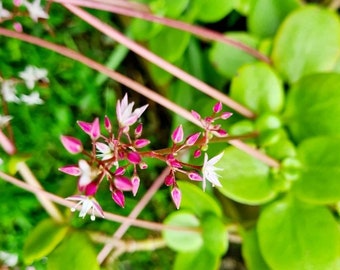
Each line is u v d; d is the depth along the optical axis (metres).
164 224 0.28
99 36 0.32
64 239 0.27
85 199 0.20
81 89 0.31
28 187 0.26
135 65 0.32
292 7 0.29
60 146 0.31
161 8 0.29
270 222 0.27
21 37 0.26
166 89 0.31
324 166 0.27
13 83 0.27
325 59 0.28
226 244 0.28
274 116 0.28
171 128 0.31
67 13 0.31
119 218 0.27
